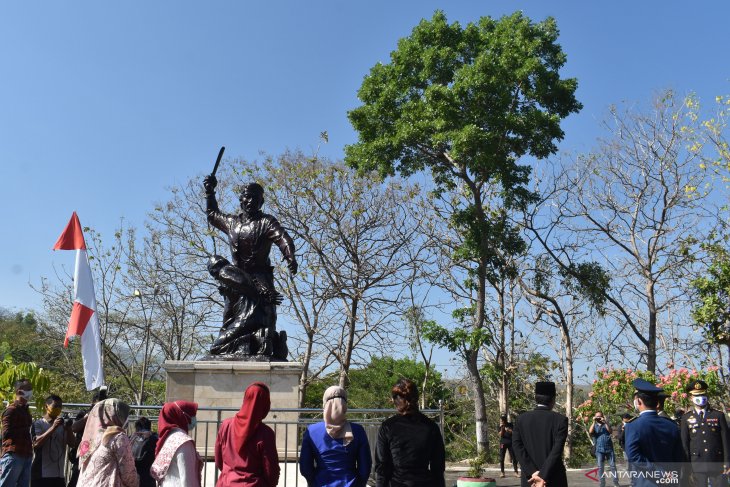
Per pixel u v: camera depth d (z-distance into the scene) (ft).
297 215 89.97
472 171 64.75
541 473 18.94
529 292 82.89
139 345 95.40
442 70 65.82
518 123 61.67
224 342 39.60
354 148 70.03
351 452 17.70
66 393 85.71
